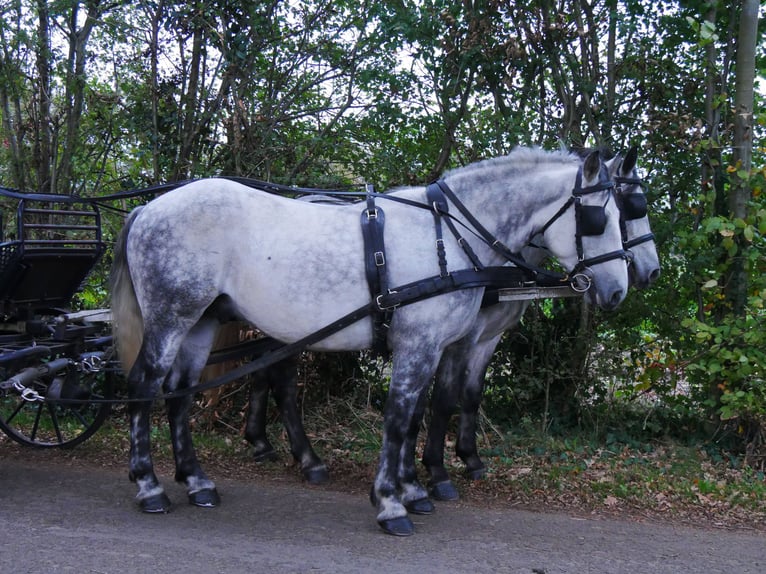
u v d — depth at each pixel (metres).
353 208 4.37
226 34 7.23
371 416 6.80
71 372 5.14
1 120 8.06
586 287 4.28
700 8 6.19
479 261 4.29
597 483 5.27
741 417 6.10
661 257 6.52
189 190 4.36
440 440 5.10
